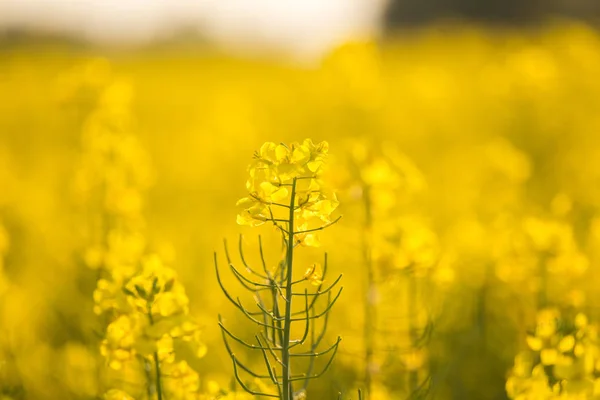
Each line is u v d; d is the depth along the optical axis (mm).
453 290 6387
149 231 8750
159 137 15875
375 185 4746
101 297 3502
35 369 5625
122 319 3402
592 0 38469
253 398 3551
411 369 4504
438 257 4766
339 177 4777
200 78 24312
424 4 42938
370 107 13148
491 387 5504
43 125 16828
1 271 5852
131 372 4035
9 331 5934
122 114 7285
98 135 6926
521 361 3467
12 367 5523
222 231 9070
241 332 6023
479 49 24859
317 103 15406
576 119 14406
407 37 34781
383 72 20375
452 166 11914
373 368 4449
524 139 13883
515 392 3387
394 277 4652
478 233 7078
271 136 14203
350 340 4895
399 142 13359
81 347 5602
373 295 4605
